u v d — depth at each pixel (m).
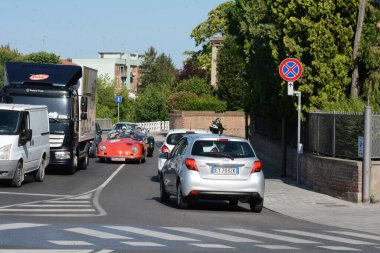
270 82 29.34
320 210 19.56
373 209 19.83
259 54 29.80
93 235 13.07
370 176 21.00
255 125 47.25
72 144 30.89
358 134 21.75
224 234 13.84
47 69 31.34
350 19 26.22
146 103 94.75
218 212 18.66
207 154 18.48
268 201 21.52
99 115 89.06
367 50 25.84
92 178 29.48
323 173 23.59
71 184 26.39
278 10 27.14
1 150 23.86
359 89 26.59
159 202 20.69
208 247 12.02
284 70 25.38
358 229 15.98
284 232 14.63
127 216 16.61
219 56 72.88
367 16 27.00
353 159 22.08
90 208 18.27
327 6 25.89
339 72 26.12
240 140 18.95
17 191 22.95
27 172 25.41
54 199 20.64
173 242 12.47
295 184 26.81
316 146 25.25
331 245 12.88
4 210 17.27
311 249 12.25
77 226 14.34
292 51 26.38
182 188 18.50
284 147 30.53
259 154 43.84
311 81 26.36
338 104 25.19
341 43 26.12
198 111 70.88
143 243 12.24
